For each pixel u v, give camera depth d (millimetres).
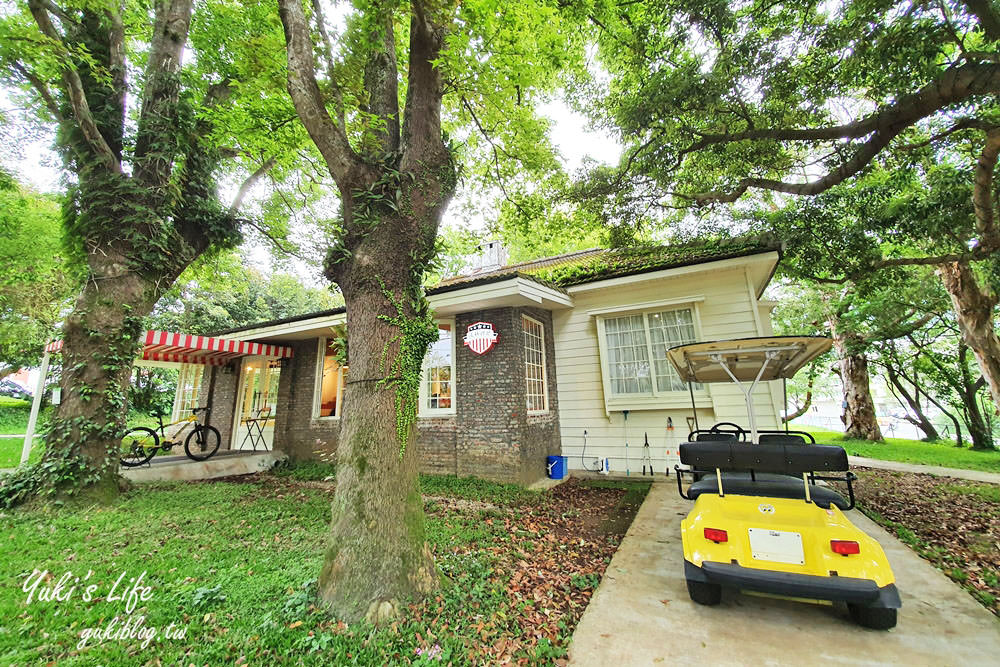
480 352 8234
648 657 2486
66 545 4250
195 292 20797
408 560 3113
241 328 10906
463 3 3873
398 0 3799
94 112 6809
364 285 3537
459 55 4145
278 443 10742
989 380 9531
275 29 7340
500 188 8273
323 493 7086
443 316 8961
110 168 6574
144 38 8141
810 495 3324
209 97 8297
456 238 10141
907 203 7664
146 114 7023
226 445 11797
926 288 11773
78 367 6137
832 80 5848
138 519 5238
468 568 3768
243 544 4355
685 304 8484
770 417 7527
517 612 3033
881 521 5270
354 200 3676
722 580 2855
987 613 2900
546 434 8781
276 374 11539
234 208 8492
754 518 3041
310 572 3549
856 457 11688
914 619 2855
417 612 2900
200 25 8031
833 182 6613
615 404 8891
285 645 2549
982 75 4680
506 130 7039
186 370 13742
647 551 4266
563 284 9391
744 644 2602
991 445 13344
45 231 11930
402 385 3426
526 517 5637
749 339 4137
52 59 5426
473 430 8172
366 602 2873
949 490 7117
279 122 7824
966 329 9914
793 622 2855
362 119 3941
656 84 6457
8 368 17641
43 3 5867
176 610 2941
